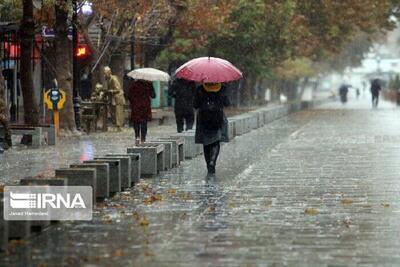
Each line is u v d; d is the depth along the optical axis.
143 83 62.41
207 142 45.91
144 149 44.88
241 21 112.25
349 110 157.75
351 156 58.31
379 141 73.31
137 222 30.00
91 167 35.06
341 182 42.84
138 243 26.16
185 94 68.06
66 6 69.62
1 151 56.12
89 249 25.23
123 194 37.69
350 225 29.55
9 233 26.88
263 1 113.19
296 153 60.84
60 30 74.00
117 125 80.56
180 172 47.41
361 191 39.16
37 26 77.06
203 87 45.88
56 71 75.50
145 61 102.88
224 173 47.00
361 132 86.69
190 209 33.28
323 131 89.31
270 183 42.38
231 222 30.12
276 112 119.56
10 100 91.19
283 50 130.62
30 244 26.00
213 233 27.89
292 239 26.89
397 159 55.84
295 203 35.12
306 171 48.25
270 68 140.38
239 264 23.22
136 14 84.81
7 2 72.38
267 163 53.09
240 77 45.88
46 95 72.12
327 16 134.25
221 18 98.06
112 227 28.98
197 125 46.16
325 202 35.47
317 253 24.72
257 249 25.27
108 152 57.28
